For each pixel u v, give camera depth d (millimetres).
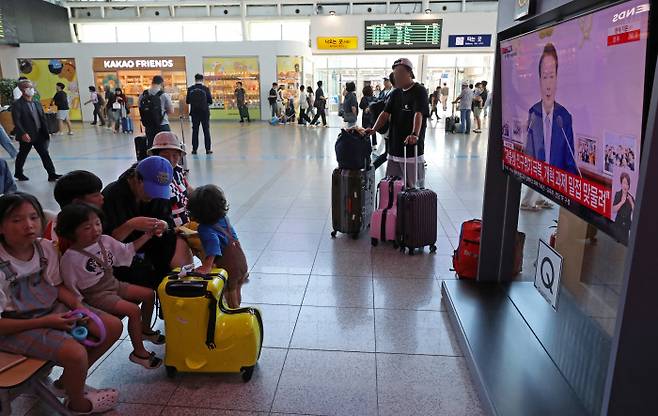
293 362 2516
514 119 2578
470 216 5164
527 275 3516
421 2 19484
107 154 9922
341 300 3199
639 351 1507
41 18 19625
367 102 9852
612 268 2799
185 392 2285
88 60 18547
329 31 15938
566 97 1920
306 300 3201
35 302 2021
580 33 1770
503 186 3041
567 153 1948
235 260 2777
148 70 18578
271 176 7418
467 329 2627
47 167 7203
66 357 1896
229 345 2303
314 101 17953
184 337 2303
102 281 2279
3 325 1884
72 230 2092
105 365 2514
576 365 2295
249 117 18812
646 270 1438
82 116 19109
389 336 2758
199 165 8438
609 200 1637
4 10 17719
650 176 1362
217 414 2135
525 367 2305
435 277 3564
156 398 2242
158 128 8625
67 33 21391
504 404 2043
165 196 2629
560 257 2359
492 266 3205
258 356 2412
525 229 4633
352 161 4234
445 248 4176
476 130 14492
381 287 3395
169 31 22016
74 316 1987
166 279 2332
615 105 1561
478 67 20547
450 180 7055
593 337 2547
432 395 2254
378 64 22578
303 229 4719
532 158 2346
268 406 2184
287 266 3773
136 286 2504
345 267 3748
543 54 2109
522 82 2395
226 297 2820
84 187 2326
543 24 2418
